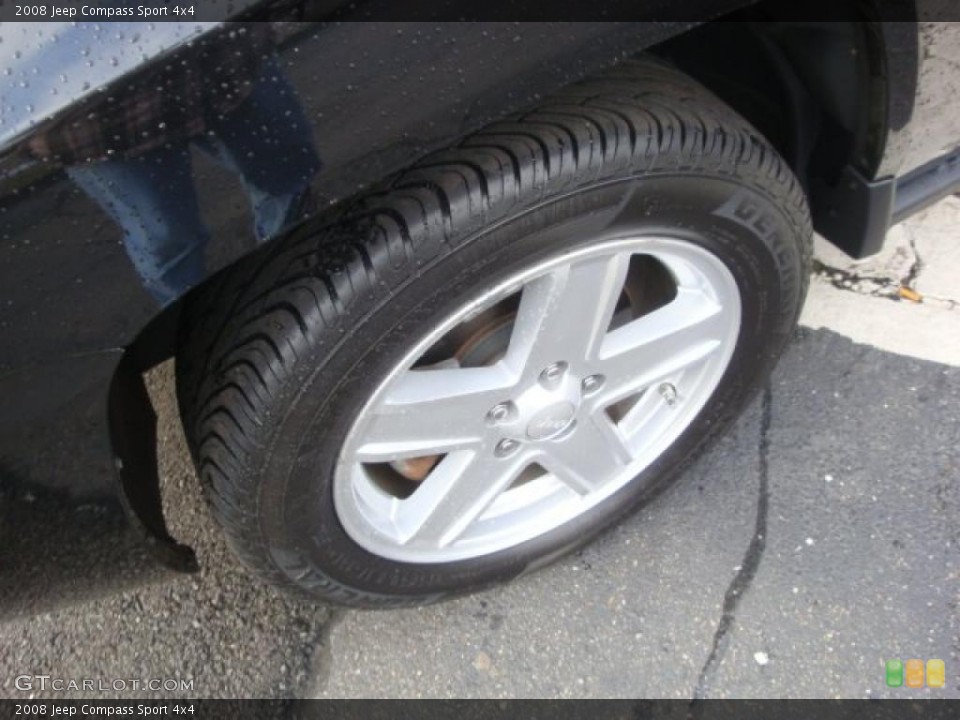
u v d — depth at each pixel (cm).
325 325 133
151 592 215
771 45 169
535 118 137
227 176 115
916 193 182
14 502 132
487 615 206
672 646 198
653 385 183
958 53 155
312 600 178
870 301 235
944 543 202
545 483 193
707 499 214
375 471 180
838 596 199
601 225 141
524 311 154
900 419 218
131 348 153
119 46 106
